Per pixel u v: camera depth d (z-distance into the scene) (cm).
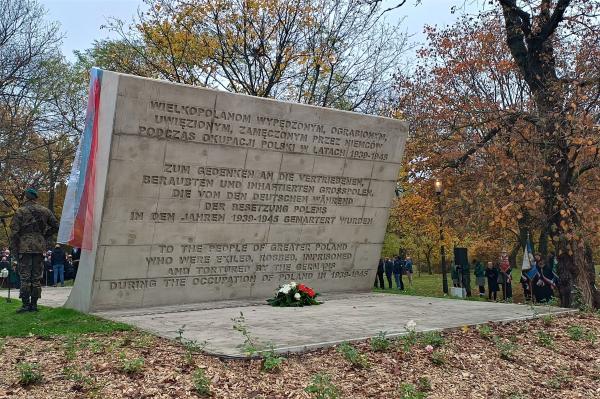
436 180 2202
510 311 1196
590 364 853
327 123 1413
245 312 1132
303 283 1458
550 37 1853
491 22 2630
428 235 3139
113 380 633
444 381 716
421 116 2458
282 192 1376
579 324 1110
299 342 804
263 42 2600
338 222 1497
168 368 678
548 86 1689
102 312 1134
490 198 1630
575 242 1577
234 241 1320
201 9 2555
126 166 1139
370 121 1491
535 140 1590
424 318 1058
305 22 2603
